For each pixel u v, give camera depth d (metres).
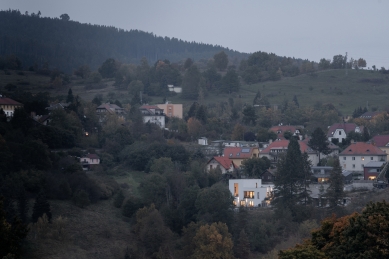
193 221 76.75
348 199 79.38
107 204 82.94
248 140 125.94
